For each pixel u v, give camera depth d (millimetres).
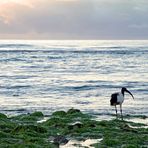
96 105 47688
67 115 38000
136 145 25672
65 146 26188
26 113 41938
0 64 121500
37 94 58000
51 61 139625
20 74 90938
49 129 31406
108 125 32781
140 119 37906
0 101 50938
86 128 30781
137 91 61625
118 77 85312
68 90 62812
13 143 25734
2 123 32406
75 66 118500
